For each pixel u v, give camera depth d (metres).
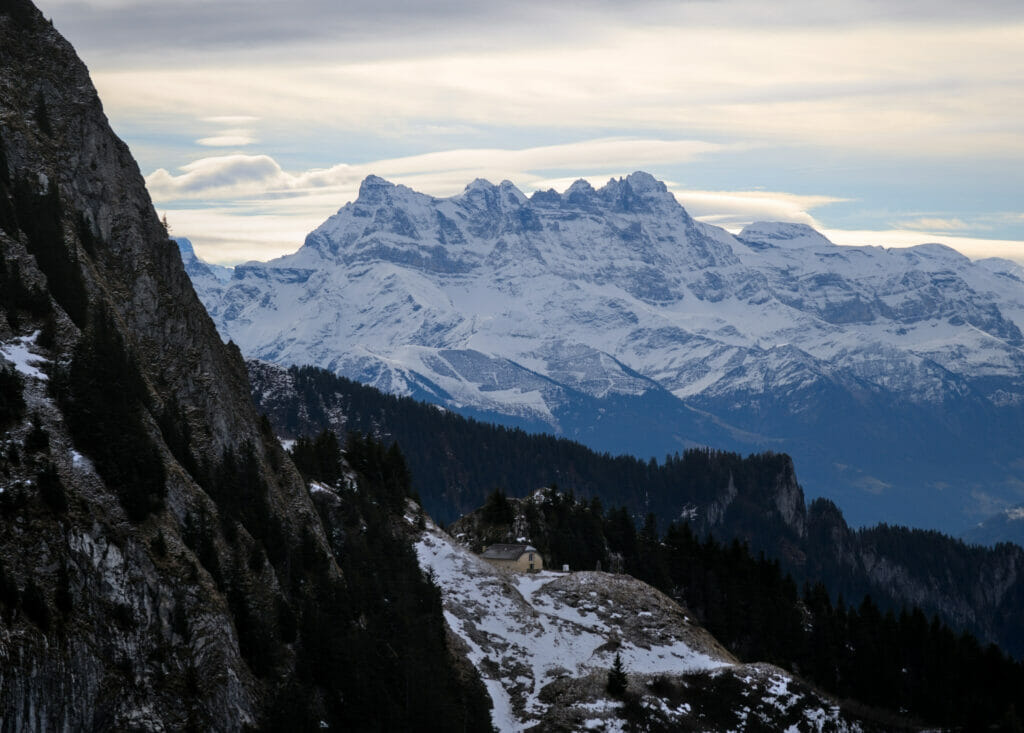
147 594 191.38
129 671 185.12
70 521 186.38
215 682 192.38
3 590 175.25
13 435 190.00
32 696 173.50
